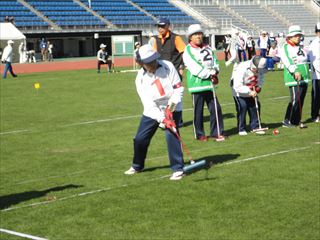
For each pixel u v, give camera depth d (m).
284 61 13.35
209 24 58.66
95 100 20.56
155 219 7.07
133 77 30.95
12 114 17.48
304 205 7.39
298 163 9.67
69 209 7.64
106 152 11.53
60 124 15.34
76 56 56.28
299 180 8.59
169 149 8.95
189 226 6.77
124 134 13.56
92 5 57.00
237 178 8.82
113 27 54.19
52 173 9.87
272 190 8.10
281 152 10.61
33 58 48.53
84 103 19.78
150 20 56.59
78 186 8.84
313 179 8.63
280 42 34.16
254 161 9.96
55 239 6.54
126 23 54.72
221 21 59.75
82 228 6.88
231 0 64.12
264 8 64.88
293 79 13.34
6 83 28.89
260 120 13.98
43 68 41.91
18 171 10.11
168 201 7.79
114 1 59.06
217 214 7.16
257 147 11.23
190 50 12.30
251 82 12.72
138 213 7.34
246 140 12.13
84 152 11.62
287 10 65.62
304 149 10.83
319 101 14.23
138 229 6.75
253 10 63.81
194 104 12.35
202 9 61.81
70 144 12.53
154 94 8.91
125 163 10.41
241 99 12.76
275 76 28.69
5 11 51.62
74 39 55.59
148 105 8.98
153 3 60.47
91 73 35.44
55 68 41.78
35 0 55.06
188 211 7.33
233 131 13.41
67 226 6.97
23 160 11.02
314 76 14.11
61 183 9.10
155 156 10.91
